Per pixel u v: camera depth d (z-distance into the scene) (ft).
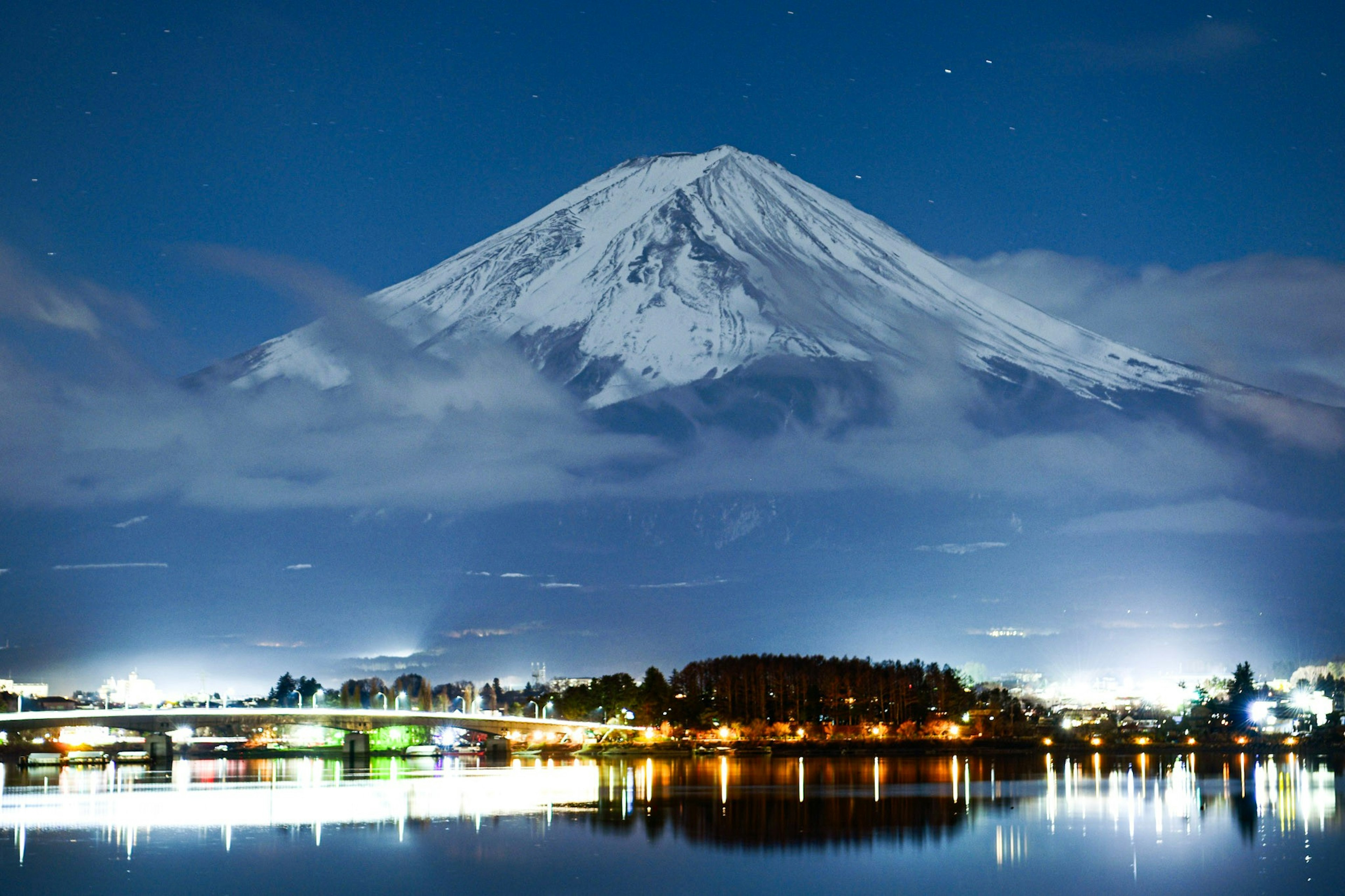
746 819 633.20
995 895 435.94
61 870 487.20
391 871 482.28
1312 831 568.82
